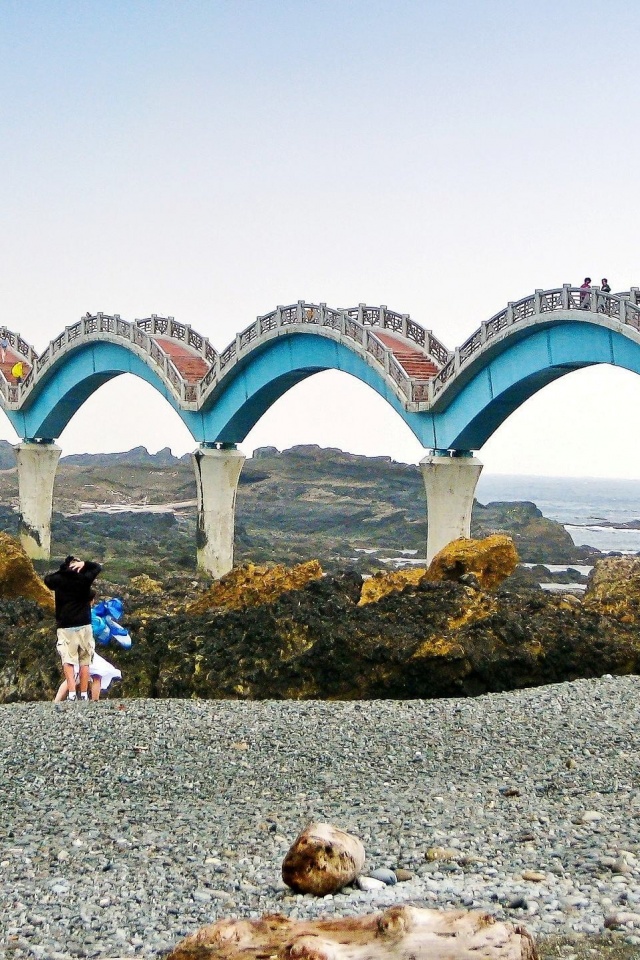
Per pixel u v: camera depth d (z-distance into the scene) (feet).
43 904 38.17
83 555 273.95
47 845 45.52
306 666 88.48
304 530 354.95
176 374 226.58
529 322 152.87
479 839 45.21
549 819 48.32
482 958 28.86
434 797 52.60
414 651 88.12
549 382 162.91
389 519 354.74
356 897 38.14
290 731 65.87
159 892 39.42
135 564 246.27
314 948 28.71
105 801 52.47
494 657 88.43
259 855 43.96
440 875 40.50
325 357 196.13
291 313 199.82
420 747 62.39
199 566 230.07
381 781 55.77
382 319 193.36
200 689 89.61
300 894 38.91
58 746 61.93
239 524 358.23
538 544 302.45
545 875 39.99
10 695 94.22
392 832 46.65
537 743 63.00
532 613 96.73
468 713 71.20
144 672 92.27
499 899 37.24
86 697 78.89
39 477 281.74
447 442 177.78
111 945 34.35
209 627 95.09
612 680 84.84
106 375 258.16
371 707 73.92
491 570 122.52
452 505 179.01
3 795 53.52
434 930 29.60
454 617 93.25
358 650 88.84
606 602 107.96
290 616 92.32
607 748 61.62
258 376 212.84
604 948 32.60
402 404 178.91
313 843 39.01
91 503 436.76
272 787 54.80
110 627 93.04
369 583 126.11
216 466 227.81
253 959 29.14
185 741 63.16
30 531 279.90
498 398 165.99
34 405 280.51
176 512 408.46
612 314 138.41
